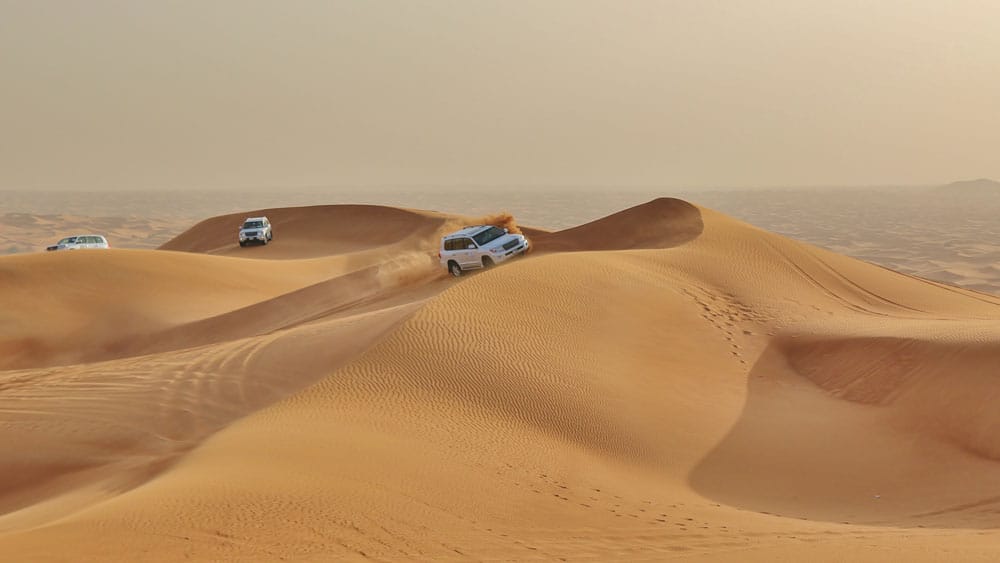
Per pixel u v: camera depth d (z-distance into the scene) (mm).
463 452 14805
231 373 21312
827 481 16203
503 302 23766
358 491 11281
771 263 36094
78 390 20609
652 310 26453
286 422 15477
